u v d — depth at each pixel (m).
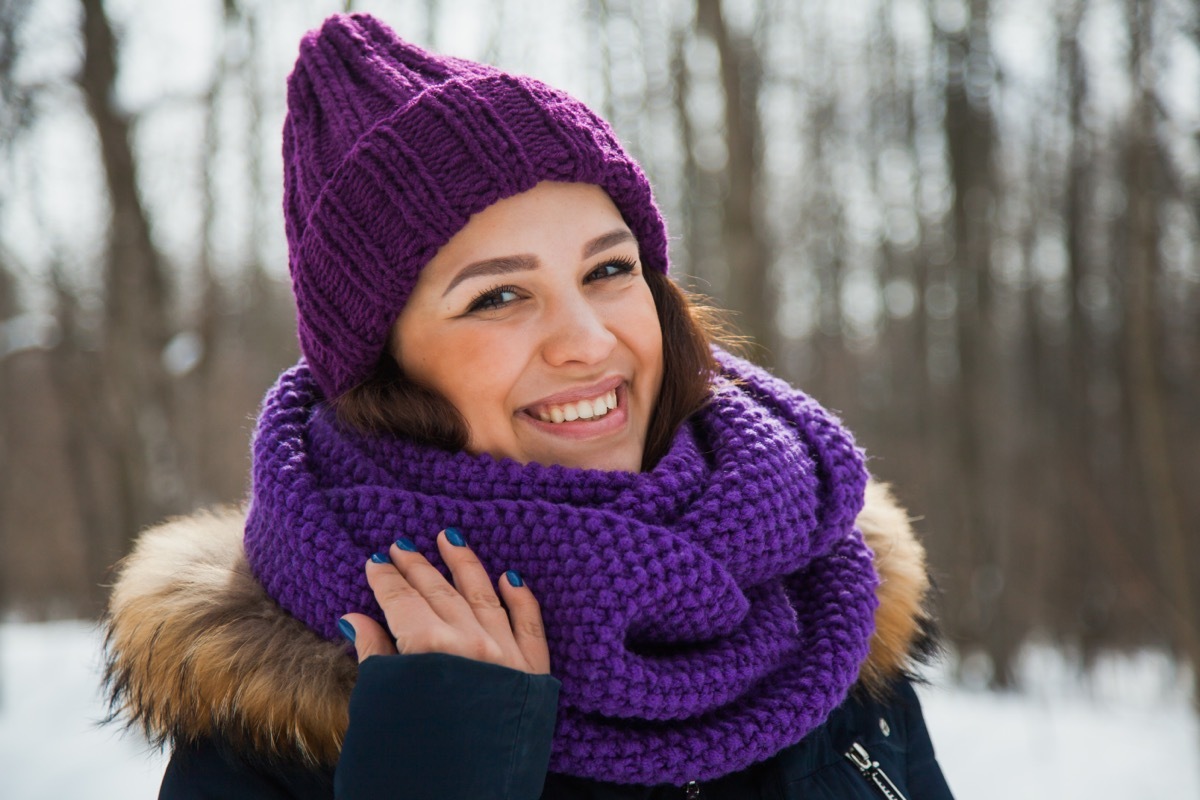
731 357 1.63
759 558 1.30
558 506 1.24
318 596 1.23
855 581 1.44
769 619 1.34
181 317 7.83
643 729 1.24
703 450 1.45
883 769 1.44
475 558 1.23
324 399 1.52
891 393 14.08
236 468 10.65
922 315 12.67
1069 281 11.97
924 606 1.61
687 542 1.24
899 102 11.79
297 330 1.51
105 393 6.60
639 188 1.38
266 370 10.45
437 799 1.05
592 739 1.21
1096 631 11.97
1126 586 7.91
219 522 1.48
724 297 6.43
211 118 7.07
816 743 1.39
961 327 11.31
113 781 4.66
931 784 1.53
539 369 1.31
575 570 1.21
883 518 1.60
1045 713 6.39
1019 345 13.47
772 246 12.01
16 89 6.16
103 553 9.45
